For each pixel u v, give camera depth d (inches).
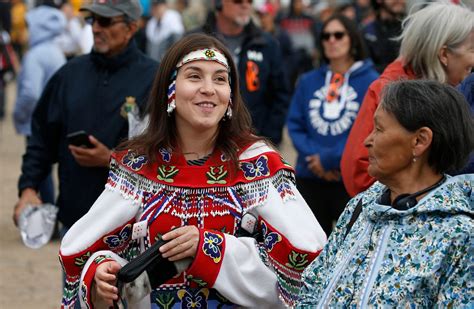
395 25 366.3
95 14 261.3
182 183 182.7
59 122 268.4
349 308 153.8
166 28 812.0
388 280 150.2
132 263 171.6
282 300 181.5
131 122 254.5
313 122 333.1
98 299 179.3
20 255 406.0
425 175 156.7
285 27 760.3
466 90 193.0
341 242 165.8
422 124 153.2
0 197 526.3
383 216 155.5
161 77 185.6
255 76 362.6
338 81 331.6
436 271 146.6
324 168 323.6
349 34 328.2
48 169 277.9
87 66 267.3
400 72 225.6
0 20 1060.5
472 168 177.8
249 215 182.7
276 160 186.5
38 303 341.1
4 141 744.3
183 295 182.2
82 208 262.4
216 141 187.9
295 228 181.8
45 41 436.5
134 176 184.7
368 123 229.1
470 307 144.9
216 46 185.6
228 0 361.7
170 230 180.4
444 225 148.7
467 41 213.9
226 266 175.3
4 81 834.2
